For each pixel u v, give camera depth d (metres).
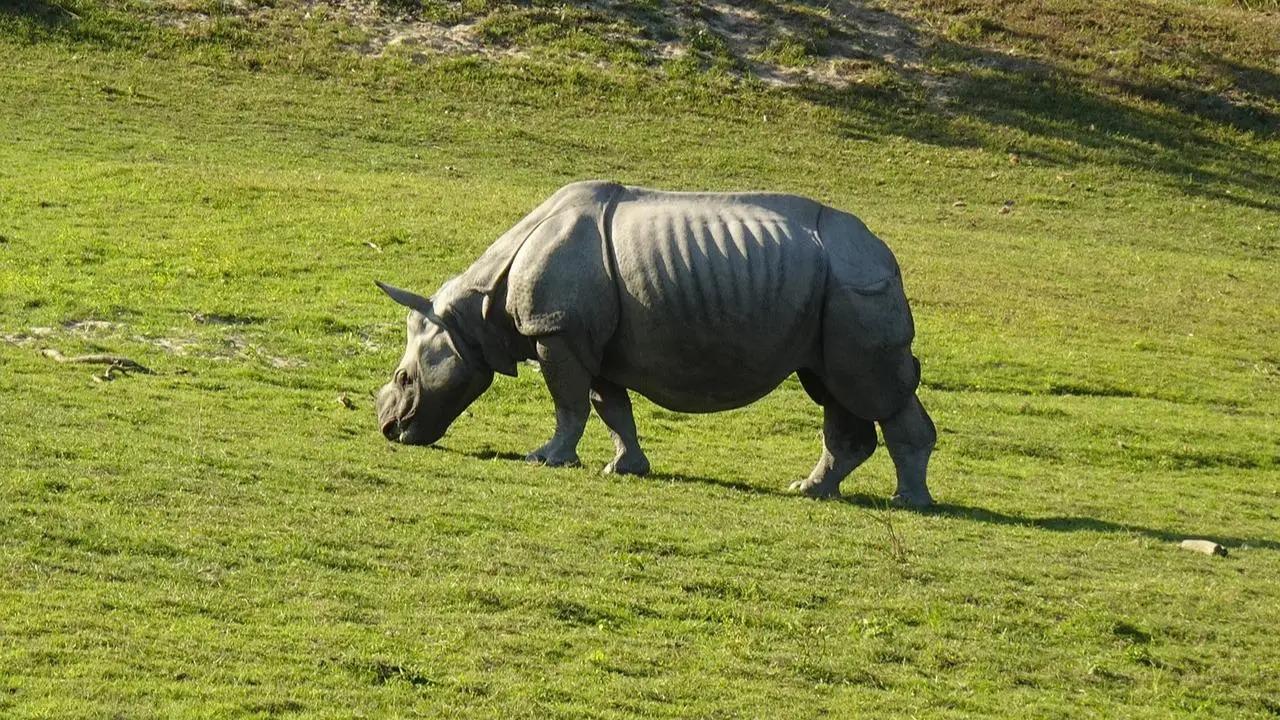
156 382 69.06
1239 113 163.75
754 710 38.16
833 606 46.19
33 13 145.75
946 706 40.06
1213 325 107.06
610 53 158.38
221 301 84.88
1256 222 140.75
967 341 95.75
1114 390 90.75
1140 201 142.50
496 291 59.44
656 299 57.28
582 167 132.88
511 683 37.88
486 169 129.00
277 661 37.53
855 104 155.62
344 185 113.31
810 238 57.84
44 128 122.38
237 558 44.03
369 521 48.81
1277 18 187.12
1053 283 112.50
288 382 73.31
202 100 135.88
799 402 81.12
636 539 49.84
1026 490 68.25
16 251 89.44
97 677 35.56
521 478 56.84
